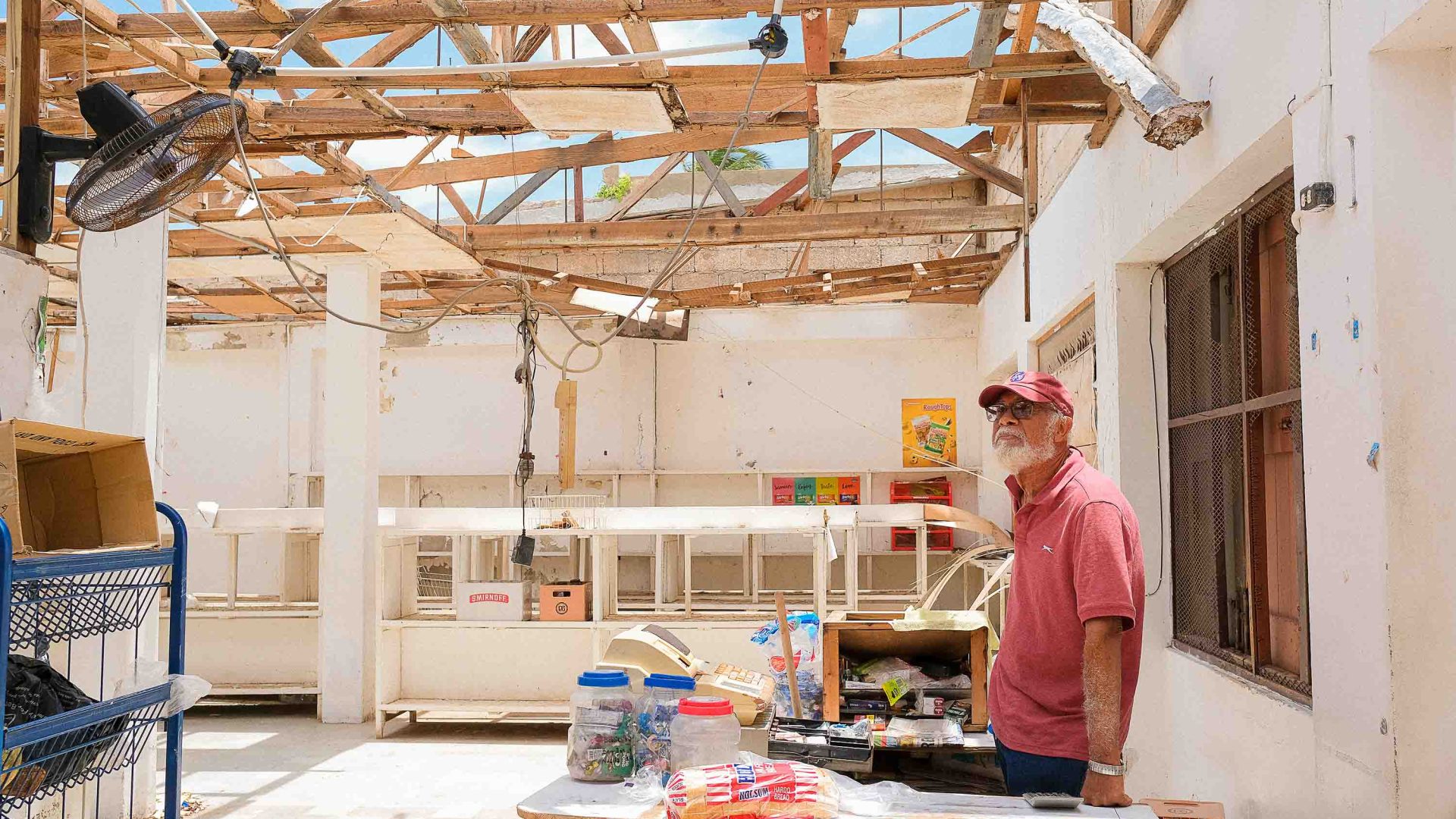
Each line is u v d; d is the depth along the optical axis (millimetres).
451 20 3520
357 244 6402
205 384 10211
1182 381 4109
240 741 6297
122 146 2945
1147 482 4238
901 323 9711
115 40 3838
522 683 6504
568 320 9938
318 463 10055
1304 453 2592
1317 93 2453
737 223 6422
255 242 6391
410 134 4582
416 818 4695
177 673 3064
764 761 2193
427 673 6570
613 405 10000
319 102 4418
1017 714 2502
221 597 7969
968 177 9609
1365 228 2254
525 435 6441
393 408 10164
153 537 2965
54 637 2820
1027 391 2463
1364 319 2258
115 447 2908
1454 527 2178
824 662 3377
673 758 2416
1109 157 4410
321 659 6910
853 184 9805
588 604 6637
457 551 6664
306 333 10070
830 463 9812
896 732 3184
